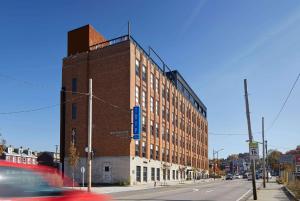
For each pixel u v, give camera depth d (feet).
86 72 195.31
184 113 290.76
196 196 92.53
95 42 207.10
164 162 230.27
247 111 82.84
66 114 198.29
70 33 206.80
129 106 180.45
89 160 104.06
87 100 192.75
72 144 172.45
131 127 177.68
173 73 270.46
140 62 195.83
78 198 19.60
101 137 184.34
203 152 370.12
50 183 19.76
